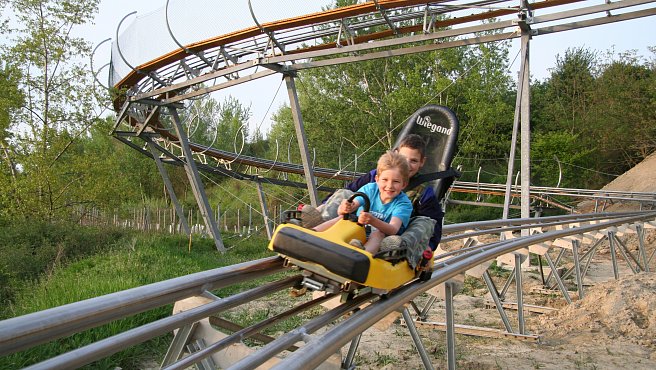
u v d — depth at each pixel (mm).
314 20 13656
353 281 3047
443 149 4531
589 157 37562
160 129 20500
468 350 7363
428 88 36344
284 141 43531
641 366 6617
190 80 16000
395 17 14039
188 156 18984
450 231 6941
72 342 6348
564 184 36031
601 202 30062
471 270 7516
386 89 38688
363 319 3486
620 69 41438
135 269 10664
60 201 18078
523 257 8547
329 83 39312
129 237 16219
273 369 2490
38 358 5938
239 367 2639
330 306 5109
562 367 6602
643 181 30031
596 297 9055
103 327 6781
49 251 13531
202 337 3852
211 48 15586
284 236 3213
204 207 18891
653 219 15938
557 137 36969
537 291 11883
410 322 5449
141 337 2611
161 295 2732
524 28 13359
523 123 14242
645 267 14875
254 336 4418
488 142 38781
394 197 3676
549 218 9984
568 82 44812
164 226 22547
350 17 13688
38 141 17828
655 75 39312
